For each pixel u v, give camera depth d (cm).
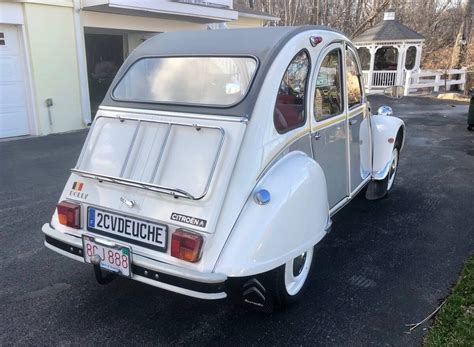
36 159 729
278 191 262
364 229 442
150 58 327
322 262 372
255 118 269
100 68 1341
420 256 382
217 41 318
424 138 932
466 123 1134
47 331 279
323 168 346
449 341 263
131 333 278
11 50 897
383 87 1977
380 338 272
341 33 380
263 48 294
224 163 256
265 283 272
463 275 343
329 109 355
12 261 371
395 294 321
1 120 902
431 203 518
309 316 295
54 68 962
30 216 475
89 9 1001
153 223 259
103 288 330
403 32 1934
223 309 305
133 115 302
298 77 307
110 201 278
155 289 330
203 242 243
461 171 665
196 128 273
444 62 2894
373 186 493
